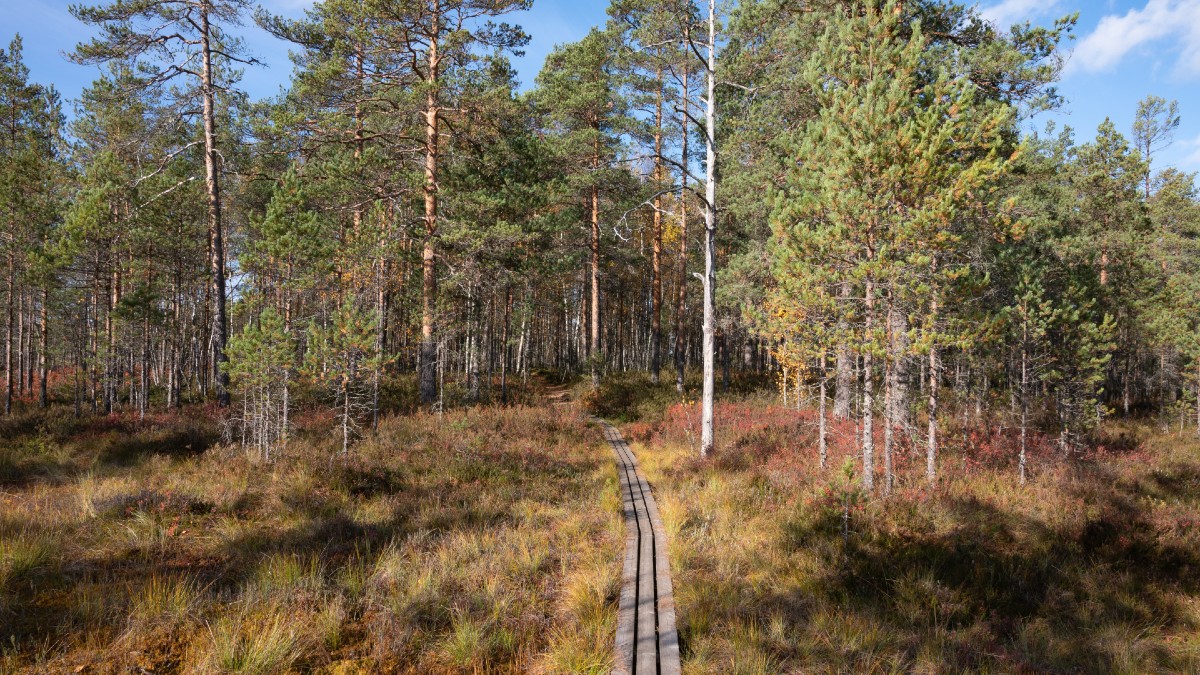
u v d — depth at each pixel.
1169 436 22.23
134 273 21.98
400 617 5.09
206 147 17.25
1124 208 24.08
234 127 23.09
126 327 20.50
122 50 16.41
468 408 18.98
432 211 18.89
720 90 18.17
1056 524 9.04
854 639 5.23
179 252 23.09
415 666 4.52
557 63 26.64
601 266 30.33
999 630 6.04
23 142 23.69
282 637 4.60
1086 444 16.16
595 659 4.58
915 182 8.33
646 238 35.62
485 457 12.26
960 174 8.30
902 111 8.78
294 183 17.58
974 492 10.34
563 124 25.86
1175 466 15.17
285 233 16.69
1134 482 12.42
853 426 14.62
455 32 16.72
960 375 14.62
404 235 19.11
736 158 17.75
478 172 19.52
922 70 11.62
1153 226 26.77
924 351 8.62
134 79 17.19
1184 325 22.84
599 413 22.83
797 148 10.17
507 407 20.36
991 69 12.28
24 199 18.09
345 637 4.85
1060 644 5.84
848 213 8.64
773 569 6.82
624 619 5.30
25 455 11.83
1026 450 13.88
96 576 5.58
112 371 20.62
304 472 9.88
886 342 8.89
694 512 8.88
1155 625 6.60
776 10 15.10
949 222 8.09
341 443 13.07
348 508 8.67
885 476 9.70
